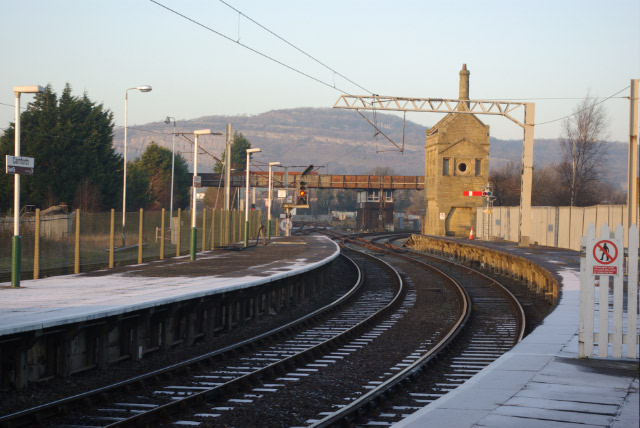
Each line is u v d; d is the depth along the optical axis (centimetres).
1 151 7306
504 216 7006
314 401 1401
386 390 1391
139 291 2209
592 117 8088
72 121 7669
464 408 1046
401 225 15125
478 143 8269
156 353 2005
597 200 8931
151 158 11250
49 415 1234
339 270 5441
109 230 3503
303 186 7138
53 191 7356
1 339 1434
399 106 5562
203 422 1227
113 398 1385
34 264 2753
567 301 2386
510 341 2225
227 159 6662
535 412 1020
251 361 1858
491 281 4119
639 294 2442
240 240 6456
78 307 1772
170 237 4734
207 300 2275
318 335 2359
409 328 2525
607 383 1211
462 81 8681
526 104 5453
